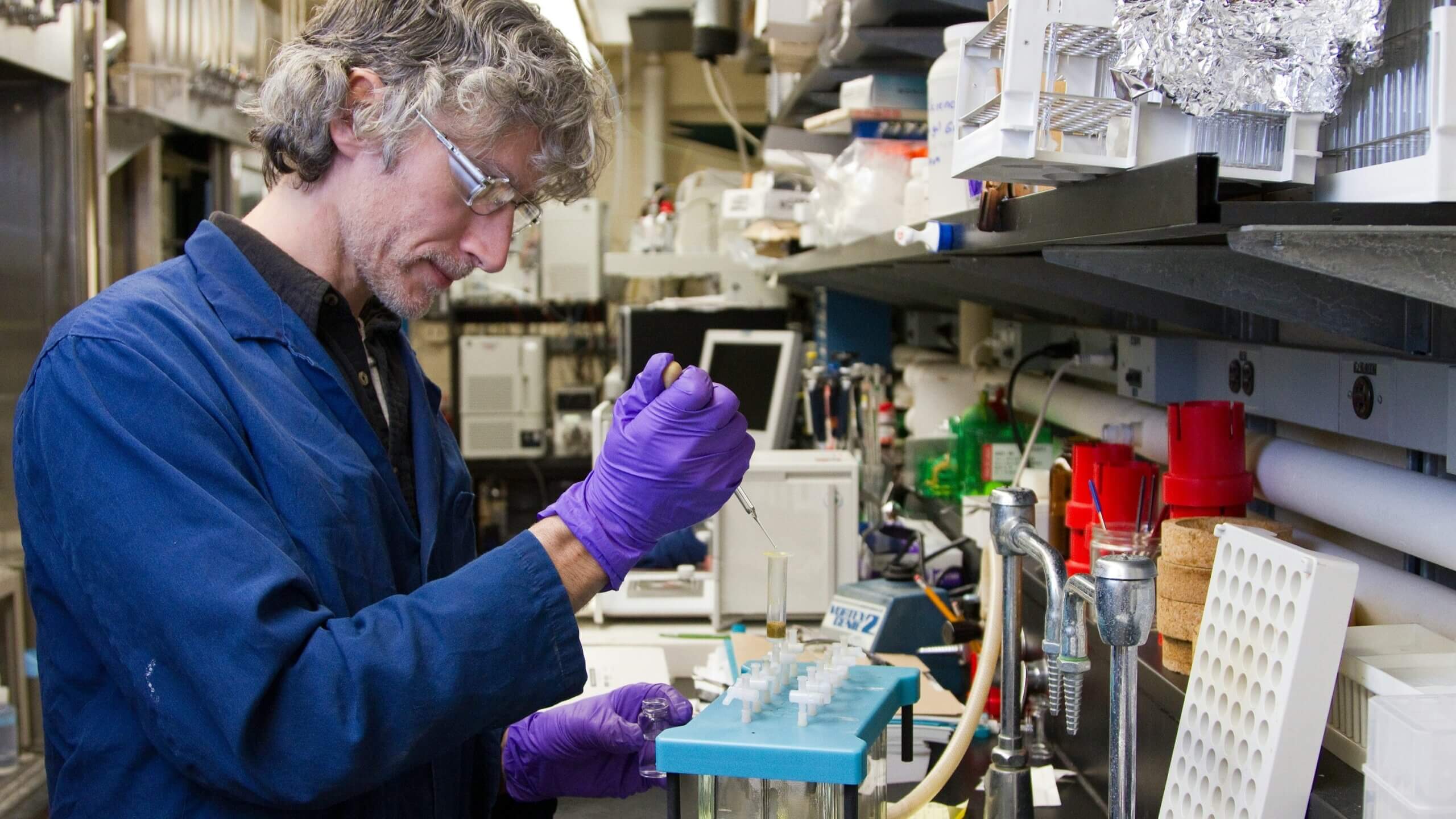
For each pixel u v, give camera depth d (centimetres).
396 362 139
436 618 102
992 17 116
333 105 110
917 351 426
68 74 246
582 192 125
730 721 106
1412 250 85
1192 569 135
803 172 382
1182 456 156
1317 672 101
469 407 509
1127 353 220
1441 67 80
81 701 110
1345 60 91
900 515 310
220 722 95
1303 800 102
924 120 256
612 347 539
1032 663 174
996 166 101
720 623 255
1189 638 135
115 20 292
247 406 108
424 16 111
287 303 120
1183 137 98
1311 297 132
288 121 112
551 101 113
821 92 315
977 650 203
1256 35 91
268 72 116
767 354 393
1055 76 99
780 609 145
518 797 159
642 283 569
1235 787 108
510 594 104
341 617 107
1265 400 175
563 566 110
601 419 292
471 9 112
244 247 120
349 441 118
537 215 127
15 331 252
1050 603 112
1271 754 102
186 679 98
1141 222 92
